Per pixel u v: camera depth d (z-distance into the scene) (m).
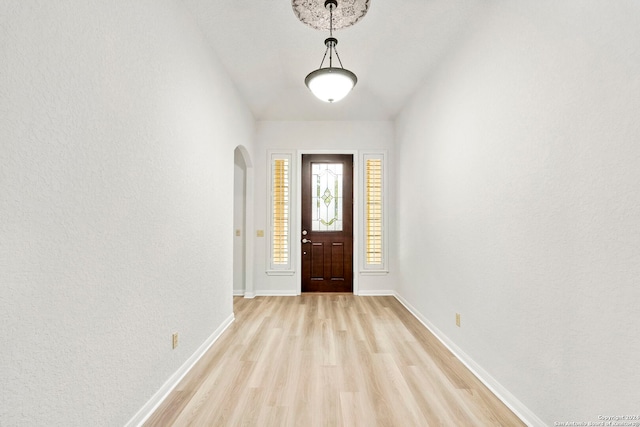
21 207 1.09
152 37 1.92
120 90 1.61
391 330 3.32
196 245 2.59
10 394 1.06
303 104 4.65
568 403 1.50
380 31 3.01
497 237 2.09
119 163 1.61
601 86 1.31
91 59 1.41
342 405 1.94
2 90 1.03
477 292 2.35
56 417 1.23
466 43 2.53
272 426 1.74
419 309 3.70
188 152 2.43
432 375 2.33
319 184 5.12
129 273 1.70
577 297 1.45
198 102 2.62
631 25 1.19
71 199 1.30
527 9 1.79
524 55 1.82
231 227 3.56
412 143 4.02
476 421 1.79
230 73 3.44
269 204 4.99
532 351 1.75
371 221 5.04
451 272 2.80
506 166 1.99
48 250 1.20
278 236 5.02
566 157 1.51
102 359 1.49
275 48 3.33
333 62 3.63
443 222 2.99
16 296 1.08
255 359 2.60
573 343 1.47
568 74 1.49
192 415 1.85
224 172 3.31
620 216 1.24
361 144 5.05
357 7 2.39
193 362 2.51
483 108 2.27
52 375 1.22
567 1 1.50
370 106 4.70
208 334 2.86
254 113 4.76
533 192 1.74
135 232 1.75
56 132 1.23
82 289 1.37
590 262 1.38
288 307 4.24
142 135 1.81
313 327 3.41
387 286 4.99
